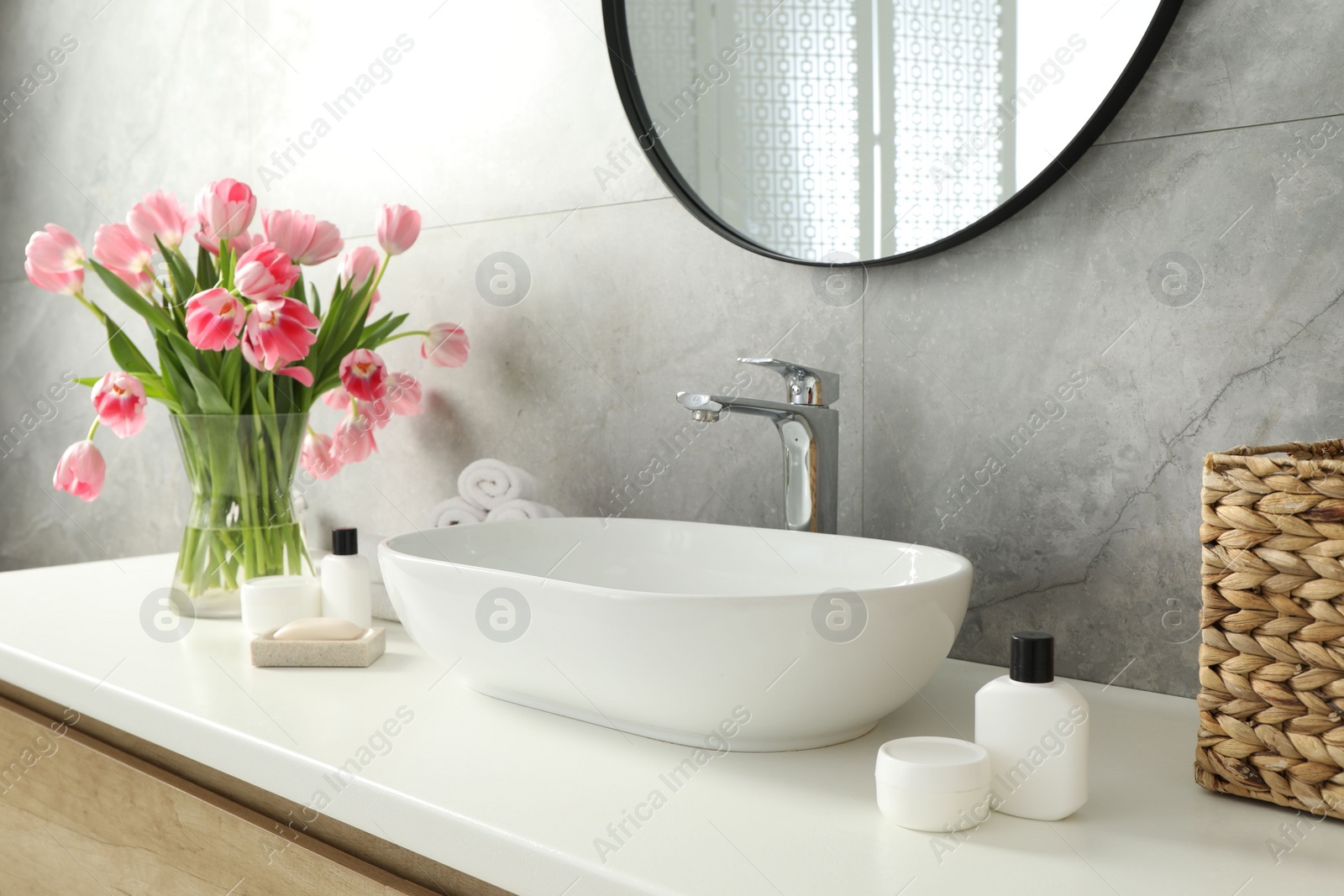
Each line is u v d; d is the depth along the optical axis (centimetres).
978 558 97
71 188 197
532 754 72
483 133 135
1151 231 86
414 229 131
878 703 71
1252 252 81
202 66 170
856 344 104
